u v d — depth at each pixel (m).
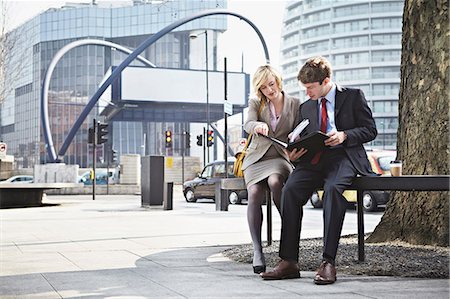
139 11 138.88
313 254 5.59
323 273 4.38
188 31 134.50
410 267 4.83
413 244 5.90
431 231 5.82
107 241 8.03
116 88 67.88
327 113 5.02
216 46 135.00
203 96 70.56
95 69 134.62
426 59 6.11
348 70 127.69
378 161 16.27
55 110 129.38
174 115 78.25
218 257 6.12
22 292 4.16
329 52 130.62
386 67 124.62
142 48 61.81
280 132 5.37
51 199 28.62
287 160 5.38
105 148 114.56
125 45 141.00
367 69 125.56
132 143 126.81
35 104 133.12
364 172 4.84
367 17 126.81
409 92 6.25
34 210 17.09
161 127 127.12
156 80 68.69
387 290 4.03
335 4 130.50
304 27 135.38
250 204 5.15
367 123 4.91
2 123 143.62
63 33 136.88
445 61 5.95
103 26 139.12
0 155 27.23
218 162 24.06
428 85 6.06
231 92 71.50
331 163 4.84
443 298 3.73
